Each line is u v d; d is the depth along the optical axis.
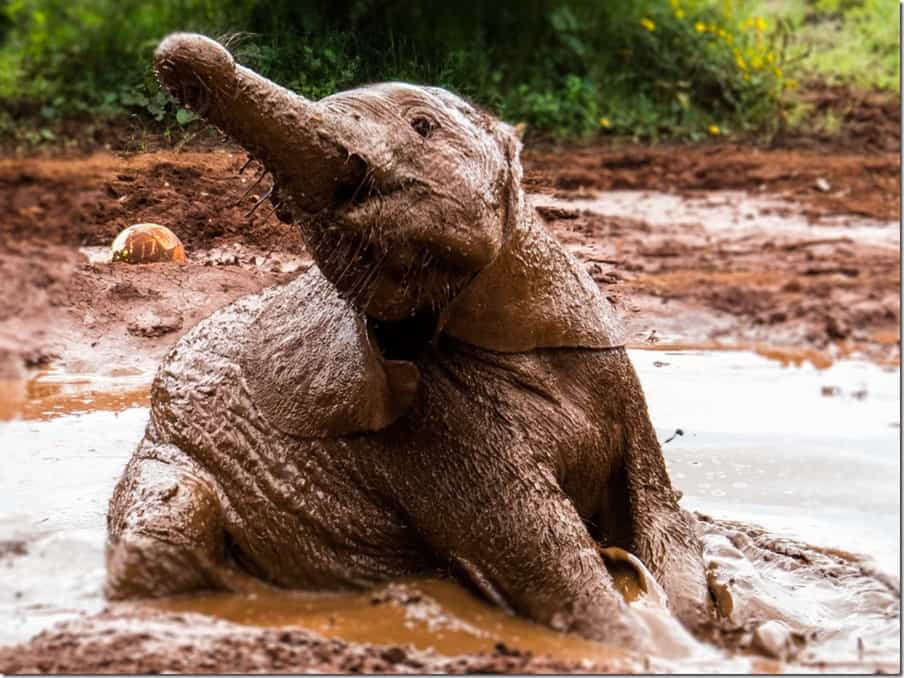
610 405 11.05
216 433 10.81
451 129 9.77
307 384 10.75
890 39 40.69
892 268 25.69
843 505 13.38
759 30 38.22
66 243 22.75
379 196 9.34
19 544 10.83
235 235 14.12
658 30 37.09
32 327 18.11
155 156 14.28
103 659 8.98
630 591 10.34
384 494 10.76
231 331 11.31
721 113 36.31
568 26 35.03
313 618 10.11
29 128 31.06
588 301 10.98
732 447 15.05
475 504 10.49
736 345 20.64
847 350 20.70
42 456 13.51
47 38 34.78
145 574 10.22
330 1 14.67
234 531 10.63
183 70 8.84
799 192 31.31
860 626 10.63
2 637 9.52
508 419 10.63
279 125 9.03
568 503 10.50
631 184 30.69
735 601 10.68
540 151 32.16
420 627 9.98
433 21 23.02
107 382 15.91
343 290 9.89
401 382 10.37
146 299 16.22
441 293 9.91
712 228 27.77
